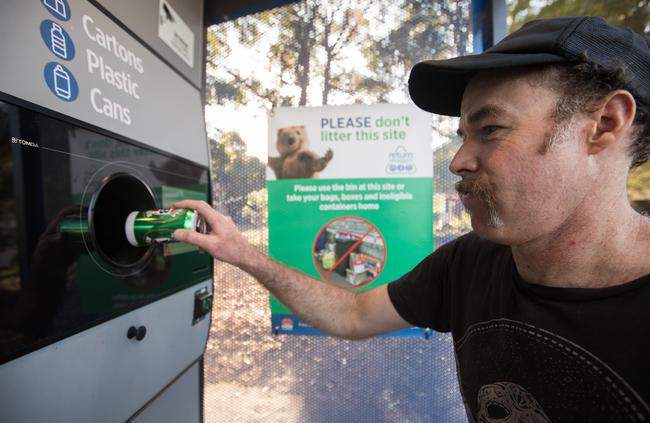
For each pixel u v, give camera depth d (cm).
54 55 61
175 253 98
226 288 128
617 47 49
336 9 124
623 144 51
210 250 78
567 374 53
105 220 75
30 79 57
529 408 57
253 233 127
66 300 64
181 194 102
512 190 52
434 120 121
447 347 123
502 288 66
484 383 64
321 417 127
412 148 121
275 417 128
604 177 51
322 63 125
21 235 55
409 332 124
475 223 58
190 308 106
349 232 123
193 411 120
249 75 126
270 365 128
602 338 51
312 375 127
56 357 62
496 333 64
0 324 53
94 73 70
